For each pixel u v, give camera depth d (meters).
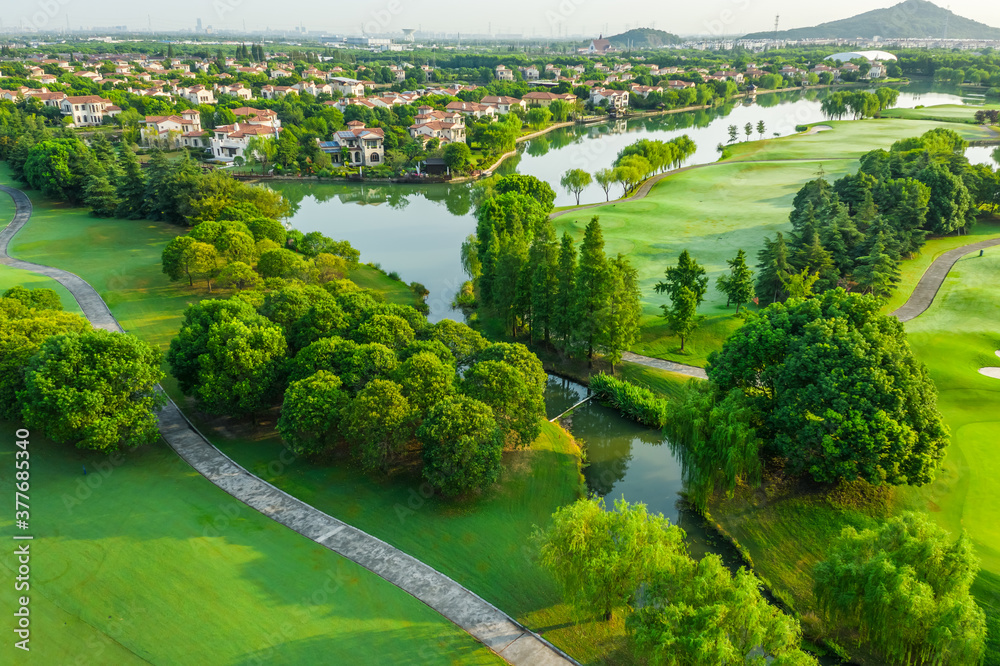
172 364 57.84
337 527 44.97
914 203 98.19
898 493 47.72
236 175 179.50
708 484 48.59
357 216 146.00
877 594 33.84
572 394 69.69
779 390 50.66
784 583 42.22
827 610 37.47
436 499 48.34
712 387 54.38
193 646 34.81
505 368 52.81
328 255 88.81
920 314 78.94
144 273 95.50
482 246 94.56
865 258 85.12
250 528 44.31
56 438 48.12
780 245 84.69
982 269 90.81
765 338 51.78
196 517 45.03
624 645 36.31
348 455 53.38
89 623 35.91
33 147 142.88
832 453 45.16
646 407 62.31
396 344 60.47
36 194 144.25
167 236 115.19
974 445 52.00
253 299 67.88
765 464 51.78
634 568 35.44
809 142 196.88
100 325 77.19
